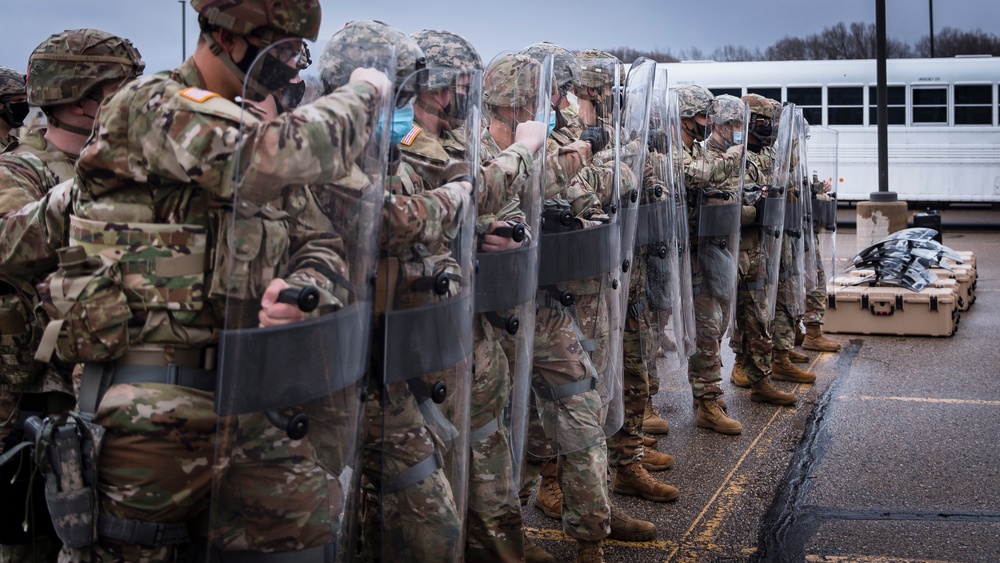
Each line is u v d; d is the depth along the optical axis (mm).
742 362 6793
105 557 1957
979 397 6289
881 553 3844
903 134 18469
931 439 5379
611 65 3564
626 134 3785
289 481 1953
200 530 2090
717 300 5410
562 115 3578
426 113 2557
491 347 2852
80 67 2527
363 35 2326
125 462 1915
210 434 1959
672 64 19172
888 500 4445
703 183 5223
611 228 3512
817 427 5707
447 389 2479
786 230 6641
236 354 1854
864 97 18406
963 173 18234
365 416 2230
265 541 1963
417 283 2365
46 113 2596
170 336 1927
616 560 3807
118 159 1911
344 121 1879
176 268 1919
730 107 5242
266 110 1961
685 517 4289
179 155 1840
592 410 3361
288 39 1883
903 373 7055
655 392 5367
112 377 1955
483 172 2750
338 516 2061
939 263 9188
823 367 7371
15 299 2393
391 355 2336
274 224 1882
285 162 1792
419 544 2455
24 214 2240
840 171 18734
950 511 4281
